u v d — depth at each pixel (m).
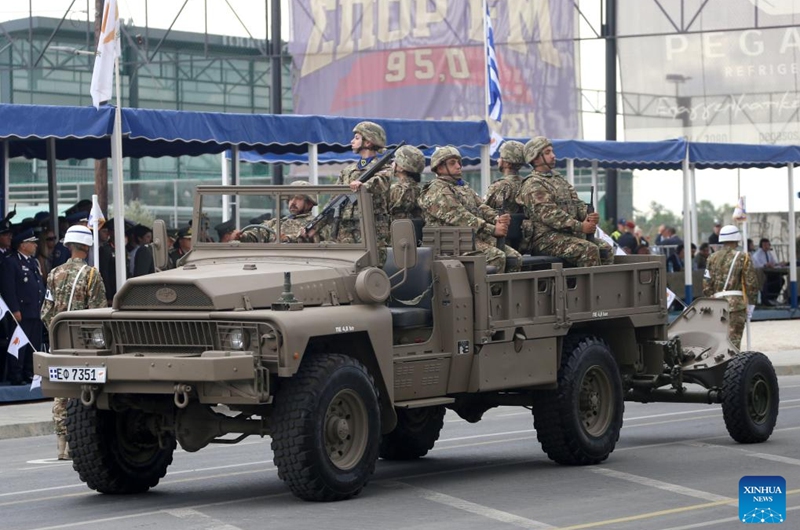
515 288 13.35
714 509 11.35
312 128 23.75
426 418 14.64
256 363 11.05
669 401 15.88
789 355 28.11
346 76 41.66
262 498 12.09
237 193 13.11
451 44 41.00
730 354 15.69
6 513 11.75
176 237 24.56
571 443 13.79
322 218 12.62
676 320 16.41
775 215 47.56
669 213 66.62
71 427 12.27
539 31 41.25
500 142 26.28
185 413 11.95
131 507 11.80
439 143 25.33
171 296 11.55
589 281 14.29
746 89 42.16
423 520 10.80
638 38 42.34
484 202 14.59
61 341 12.13
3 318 21.42
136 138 22.84
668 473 13.41
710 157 34.44
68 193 47.34
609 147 31.31
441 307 12.76
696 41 42.28
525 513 11.14
